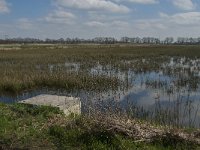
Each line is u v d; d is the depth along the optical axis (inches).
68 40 6702.8
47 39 6668.3
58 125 341.4
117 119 333.4
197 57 1905.8
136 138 305.3
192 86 893.8
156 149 287.4
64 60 1620.3
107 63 1488.7
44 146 297.7
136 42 6811.0
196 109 611.5
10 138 311.9
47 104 435.8
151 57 1887.3
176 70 1241.4
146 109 605.0
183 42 6565.0
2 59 1610.5
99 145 289.4
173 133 312.0
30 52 2237.9
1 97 785.6
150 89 864.3
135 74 1157.7
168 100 719.1
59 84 886.4
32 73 1005.2
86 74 984.9
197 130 335.6
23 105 430.6
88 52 2260.1
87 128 322.0
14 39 6638.8
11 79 893.2
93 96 733.3
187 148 294.2
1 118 362.6
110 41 6555.1
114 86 878.4
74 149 289.9
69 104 440.1
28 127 342.0
